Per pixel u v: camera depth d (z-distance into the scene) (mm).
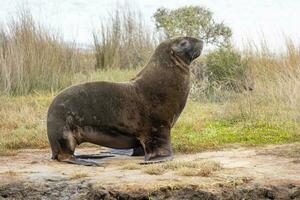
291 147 16578
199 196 13258
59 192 13734
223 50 26109
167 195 13258
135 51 30906
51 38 28594
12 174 14461
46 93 25125
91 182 13750
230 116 20344
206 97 24141
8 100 23266
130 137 15906
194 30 29672
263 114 20203
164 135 15938
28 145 17969
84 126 15758
